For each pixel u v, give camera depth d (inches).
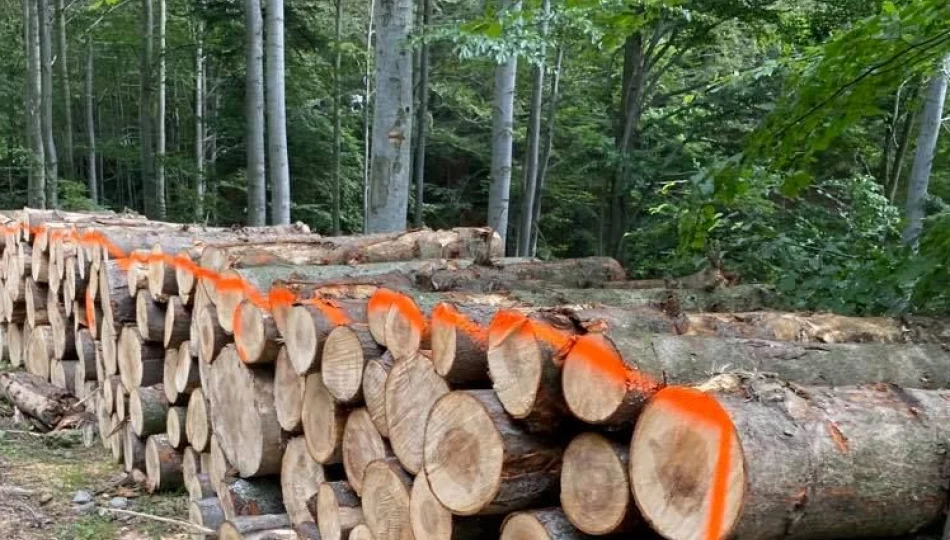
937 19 115.5
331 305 117.4
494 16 150.8
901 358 99.8
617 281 163.6
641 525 72.3
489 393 87.0
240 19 565.9
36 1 505.0
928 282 128.3
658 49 481.4
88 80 721.6
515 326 81.2
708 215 148.3
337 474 122.5
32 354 246.5
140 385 177.0
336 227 622.8
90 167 724.0
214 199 607.8
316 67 649.6
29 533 147.5
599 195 606.2
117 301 185.8
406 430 99.9
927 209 322.0
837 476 63.9
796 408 66.3
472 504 85.2
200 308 154.9
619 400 70.7
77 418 208.5
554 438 84.2
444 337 92.9
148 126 548.1
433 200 786.8
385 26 263.9
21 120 632.4
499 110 363.3
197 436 158.4
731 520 60.8
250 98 376.5
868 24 117.1
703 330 101.4
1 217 283.3
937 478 69.1
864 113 133.6
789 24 360.8
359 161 727.7
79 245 208.7
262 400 134.7
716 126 410.9
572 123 560.1
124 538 148.2
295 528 124.2
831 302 140.9
